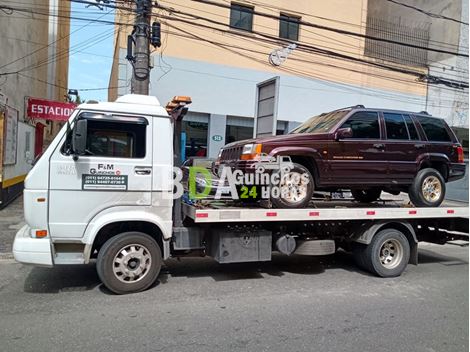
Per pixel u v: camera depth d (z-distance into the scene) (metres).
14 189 13.61
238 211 5.78
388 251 6.78
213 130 16.00
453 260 8.17
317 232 6.73
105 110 5.23
